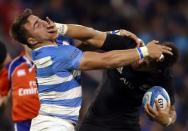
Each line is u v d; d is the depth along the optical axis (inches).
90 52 792.3
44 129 807.1
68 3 1738.4
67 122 809.5
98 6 1766.7
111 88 861.8
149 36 1711.4
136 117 877.8
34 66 903.7
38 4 1738.4
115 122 868.6
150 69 826.2
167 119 835.4
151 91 834.8
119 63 784.3
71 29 826.8
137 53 785.6
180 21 1817.2
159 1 1846.7
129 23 1731.1
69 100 808.9
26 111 957.8
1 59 975.6
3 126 1283.2
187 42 1736.0
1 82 984.9
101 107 872.9
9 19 1689.2
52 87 804.0
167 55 816.9
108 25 1708.9
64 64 793.6
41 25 812.6
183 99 1526.8
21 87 962.1
